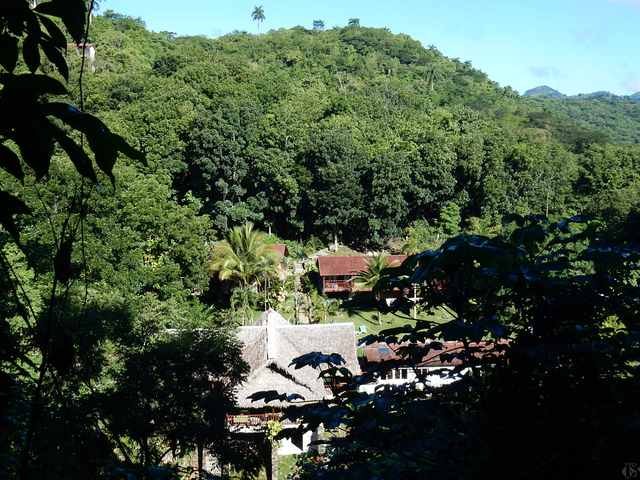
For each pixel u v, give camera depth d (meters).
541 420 2.97
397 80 89.19
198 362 12.71
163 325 16.20
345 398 3.50
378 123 63.75
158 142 46.12
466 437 3.20
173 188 49.25
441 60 112.56
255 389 20.75
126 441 12.16
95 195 24.50
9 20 1.81
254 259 35.69
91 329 10.95
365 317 39.56
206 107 52.03
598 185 58.09
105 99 49.72
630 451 2.73
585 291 3.29
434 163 51.69
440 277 3.25
